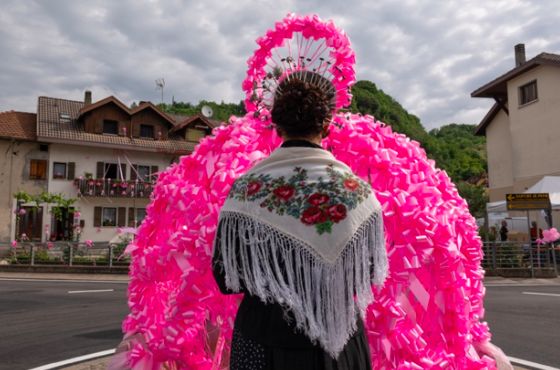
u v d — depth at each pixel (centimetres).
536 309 776
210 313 183
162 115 2920
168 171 238
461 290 189
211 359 200
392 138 218
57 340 582
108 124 2814
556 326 635
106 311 810
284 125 129
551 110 1991
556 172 1967
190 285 170
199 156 216
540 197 1388
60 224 2558
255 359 116
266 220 114
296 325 112
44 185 2541
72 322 707
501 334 588
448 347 188
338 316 111
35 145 2544
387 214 173
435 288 187
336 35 190
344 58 190
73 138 2612
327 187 117
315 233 112
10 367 462
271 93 190
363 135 201
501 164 2412
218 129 222
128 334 222
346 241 113
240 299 174
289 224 113
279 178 119
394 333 172
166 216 216
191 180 218
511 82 2233
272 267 113
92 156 2675
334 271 111
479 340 229
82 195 2588
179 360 186
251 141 203
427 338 186
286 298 109
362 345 123
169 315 182
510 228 1919
